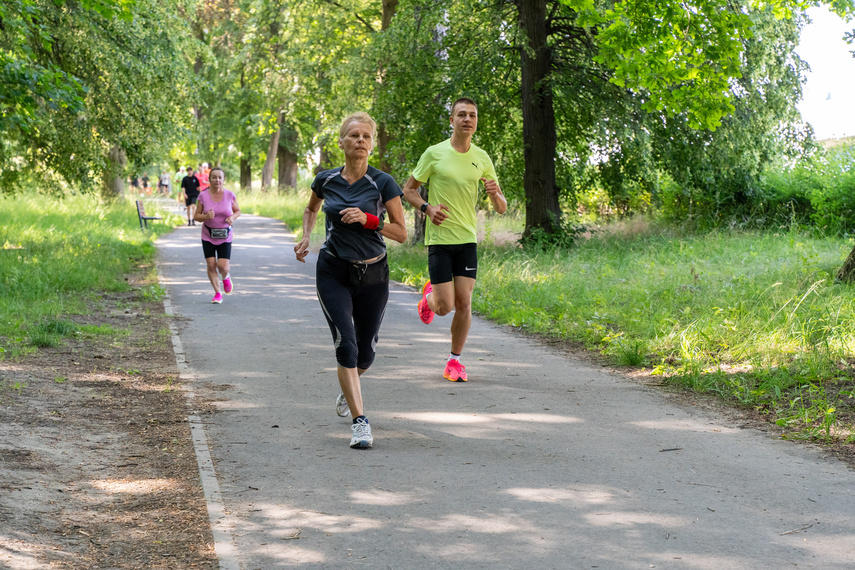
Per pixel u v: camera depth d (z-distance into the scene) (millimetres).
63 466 4969
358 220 5402
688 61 14219
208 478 4848
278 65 27203
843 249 15391
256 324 10477
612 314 10445
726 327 8727
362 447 5434
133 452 5375
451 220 7211
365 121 5535
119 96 18688
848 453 5234
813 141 21266
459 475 4898
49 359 7918
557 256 16469
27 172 20484
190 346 9078
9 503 4191
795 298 9750
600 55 14406
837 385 6766
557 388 7199
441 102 19125
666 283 12266
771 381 6895
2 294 11359
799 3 16516
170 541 3979
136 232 23000
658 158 20062
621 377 7648
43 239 18688
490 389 7156
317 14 25484
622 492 4590
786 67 19656
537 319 10531
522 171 21547
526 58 18797
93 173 20328
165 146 20359
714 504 4387
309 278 15180
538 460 5188
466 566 3666
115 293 13031
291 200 38906
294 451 5402
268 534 4051
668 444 5512
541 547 3855
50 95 12570
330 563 3721
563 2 14516
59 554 3713
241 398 6840
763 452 5309
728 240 18406
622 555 3754
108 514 4309
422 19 18578
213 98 40938
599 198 25750
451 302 7301
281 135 44969
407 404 6637
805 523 4105
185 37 20781
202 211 12148
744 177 21438
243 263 17375
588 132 20656
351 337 5504
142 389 7082
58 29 17531
